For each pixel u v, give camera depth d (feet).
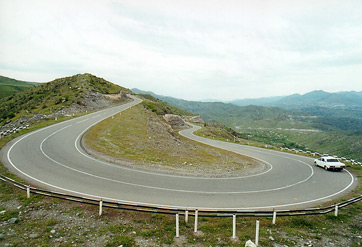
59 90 206.59
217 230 32.32
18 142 75.41
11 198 37.24
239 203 41.22
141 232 30.37
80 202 35.27
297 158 98.02
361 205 44.45
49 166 54.08
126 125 123.13
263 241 30.19
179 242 28.84
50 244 26.50
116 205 36.40
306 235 32.89
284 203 42.78
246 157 96.17
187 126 276.82
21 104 184.24
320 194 49.26
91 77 265.75
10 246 25.44
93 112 164.76
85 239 27.99
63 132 94.73
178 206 37.63
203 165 70.69
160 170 58.34
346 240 32.17
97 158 64.39
